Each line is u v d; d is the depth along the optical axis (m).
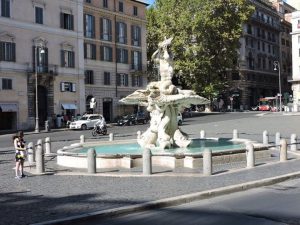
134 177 14.05
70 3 56.19
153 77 73.69
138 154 16.55
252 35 101.19
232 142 22.23
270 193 11.73
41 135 40.00
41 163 15.55
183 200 10.67
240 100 96.50
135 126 50.69
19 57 49.81
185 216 9.35
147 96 19.94
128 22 66.50
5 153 23.55
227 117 59.22
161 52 19.84
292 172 14.51
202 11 64.56
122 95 65.12
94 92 60.41
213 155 16.72
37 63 51.62
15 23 49.34
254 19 100.75
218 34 65.38
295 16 91.25
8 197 11.34
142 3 68.75
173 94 19.31
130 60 66.75
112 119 63.28
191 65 63.66
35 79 50.94
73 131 45.56
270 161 17.75
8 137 39.09
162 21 66.50
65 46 55.34
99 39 61.41
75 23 56.91
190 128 40.94
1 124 48.34
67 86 55.69
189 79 66.12
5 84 48.31
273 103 92.12
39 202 10.58
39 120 52.25
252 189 12.37
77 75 56.97
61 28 54.84
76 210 9.60
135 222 8.93
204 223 8.73
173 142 19.44
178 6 66.00
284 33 119.44
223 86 69.38
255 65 102.69
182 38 64.12
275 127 38.97
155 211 9.88
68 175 14.93
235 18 66.94
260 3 104.56
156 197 10.77
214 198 11.23
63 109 54.81
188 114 65.81
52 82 53.47
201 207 10.20
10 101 48.72
